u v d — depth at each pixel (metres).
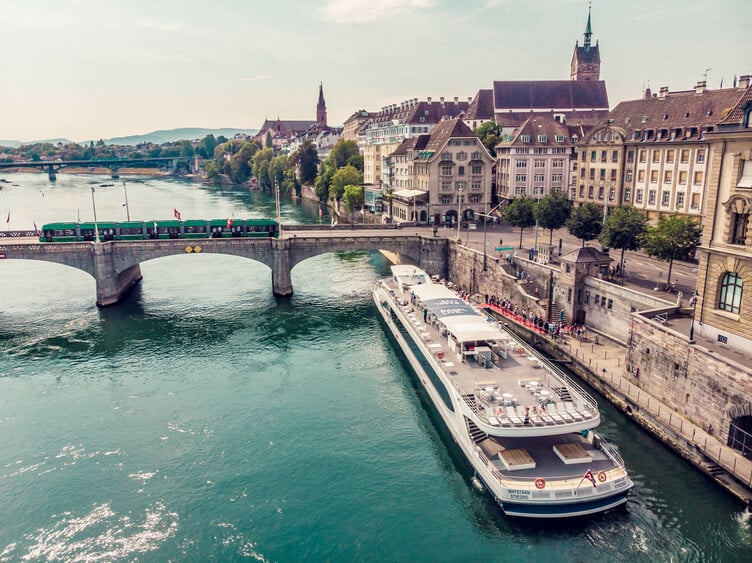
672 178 97.38
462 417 49.09
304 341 79.19
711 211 52.84
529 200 103.06
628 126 108.38
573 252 74.94
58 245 94.25
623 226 75.56
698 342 52.75
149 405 60.66
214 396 62.56
